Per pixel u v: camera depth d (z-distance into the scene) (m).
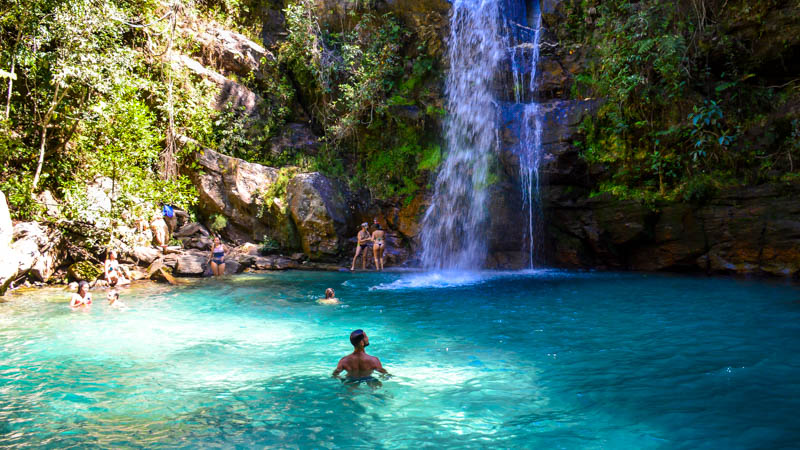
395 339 8.16
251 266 17.16
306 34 20.42
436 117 19.30
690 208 14.67
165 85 18.31
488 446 4.29
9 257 12.65
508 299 11.44
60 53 14.73
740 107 14.80
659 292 11.69
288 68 21.59
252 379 6.29
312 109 21.42
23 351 7.74
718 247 14.34
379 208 19.50
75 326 9.41
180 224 18.94
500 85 18.84
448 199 18.17
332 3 20.92
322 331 8.87
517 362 6.77
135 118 16.06
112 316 10.28
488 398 5.46
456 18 19.80
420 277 15.42
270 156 20.19
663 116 15.38
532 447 4.25
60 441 4.55
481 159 17.72
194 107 18.75
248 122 20.16
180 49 19.67
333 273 16.50
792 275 13.07
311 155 20.59
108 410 5.30
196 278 15.41
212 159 18.73
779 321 8.57
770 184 13.58
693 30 14.88
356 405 5.32
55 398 5.69
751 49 14.51
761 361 6.44
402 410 5.16
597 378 6.02
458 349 7.49
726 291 11.51
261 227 18.80
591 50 17.64
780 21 13.91
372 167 20.16
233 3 21.22
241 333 8.80
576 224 16.53
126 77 16.44
